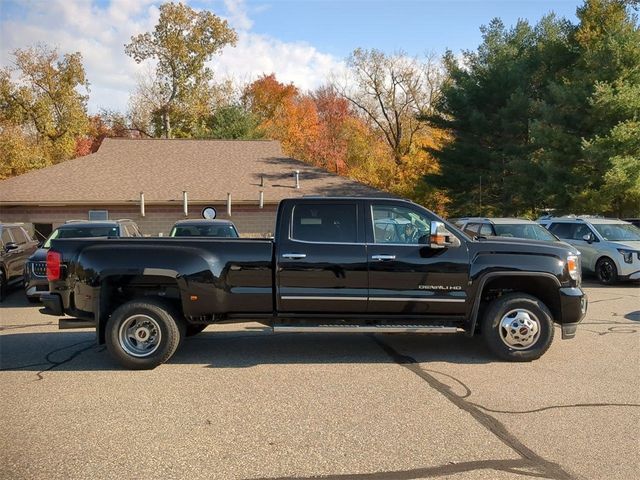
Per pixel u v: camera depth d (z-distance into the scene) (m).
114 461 4.03
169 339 6.50
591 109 23.89
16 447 4.29
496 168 30.88
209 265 6.54
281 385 5.84
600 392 5.54
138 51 47.97
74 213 21.03
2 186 21.58
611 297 12.41
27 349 7.64
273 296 6.62
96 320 6.53
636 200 23.70
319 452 4.17
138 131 50.19
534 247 6.75
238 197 21.70
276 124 48.06
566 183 24.55
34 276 11.57
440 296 6.62
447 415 4.93
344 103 52.78
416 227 6.84
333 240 6.70
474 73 34.91
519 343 6.66
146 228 21.53
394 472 3.84
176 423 4.77
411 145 49.62
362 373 6.28
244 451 4.19
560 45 30.08
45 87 43.22
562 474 3.81
